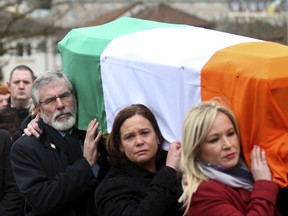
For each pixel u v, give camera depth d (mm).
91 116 4363
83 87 4395
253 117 3420
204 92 3650
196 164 3459
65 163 4398
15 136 5457
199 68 3689
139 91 4012
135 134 3812
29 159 4371
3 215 5363
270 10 48656
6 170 5395
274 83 3379
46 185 4262
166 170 3721
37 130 4449
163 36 4266
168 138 3855
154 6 49781
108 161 4305
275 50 3684
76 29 4961
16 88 7605
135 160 3832
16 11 25328
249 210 3332
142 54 4035
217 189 3393
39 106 4449
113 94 4145
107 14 51562
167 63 3840
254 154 3438
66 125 4402
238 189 3453
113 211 3812
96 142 4254
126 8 51031
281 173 3383
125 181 3867
